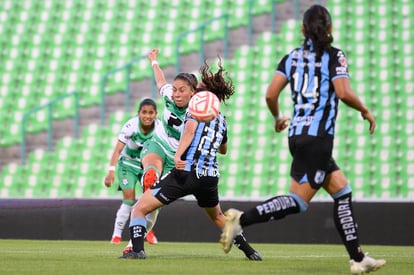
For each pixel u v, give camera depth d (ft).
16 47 262.06
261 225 157.17
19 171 230.89
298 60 66.03
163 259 88.58
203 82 84.07
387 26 232.94
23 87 252.42
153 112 120.47
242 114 221.66
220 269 72.69
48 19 266.77
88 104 241.76
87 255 98.07
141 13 259.60
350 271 72.23
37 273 66.28
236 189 208.85
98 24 261.44
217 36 244.22
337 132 211.61
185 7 256.32
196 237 158.30
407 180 203.21
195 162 80.79
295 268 76.13
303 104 65.16
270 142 214.48
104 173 223.92
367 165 206.18
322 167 63.93
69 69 253.24
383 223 152.76
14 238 164.04
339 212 65.92
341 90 63.98
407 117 214.28
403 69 223.71
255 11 246.06
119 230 136.15
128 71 234.17
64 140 232.94
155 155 96.37
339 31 234.58
